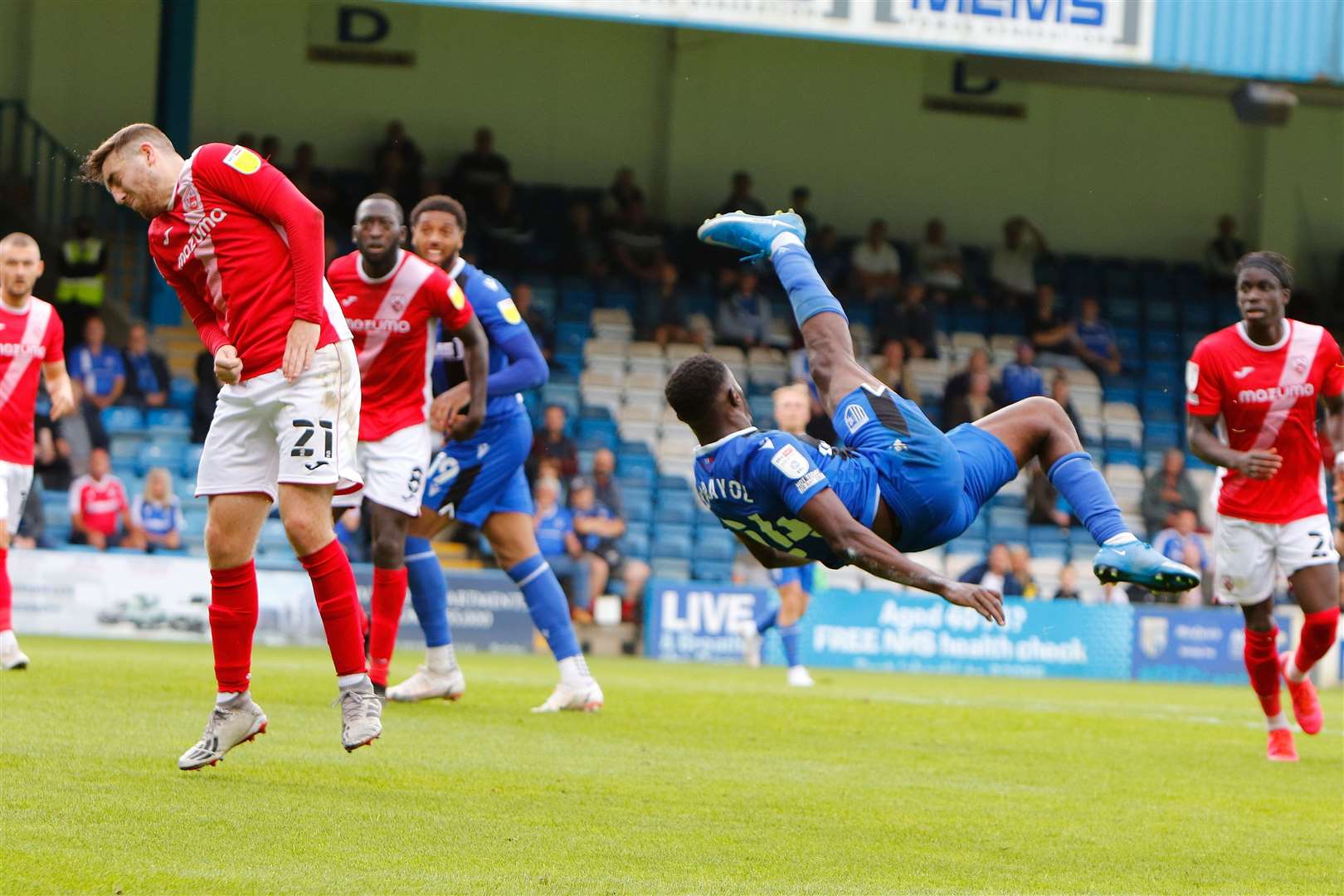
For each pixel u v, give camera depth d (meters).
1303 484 10.66
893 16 20.83
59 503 22.02
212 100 28.58
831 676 19.38
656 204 30.33
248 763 7.69
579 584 21.83
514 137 29.81
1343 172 32.25
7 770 7.05
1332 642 10.86
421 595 11.26
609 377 26.77
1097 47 21.36
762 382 27.23
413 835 6.17
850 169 31.02
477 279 11.04
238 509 7.16
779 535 6.65
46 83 27.59
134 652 16.03
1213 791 8.74
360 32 29.06
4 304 11.53
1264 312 10.30
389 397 10.53
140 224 27.34
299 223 6.95
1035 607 22.19
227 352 6.88
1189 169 31.88
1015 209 31.56
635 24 30.11
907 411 6.81
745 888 5.51
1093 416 28.44
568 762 8.45
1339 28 21.91
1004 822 7.30
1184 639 22.47
